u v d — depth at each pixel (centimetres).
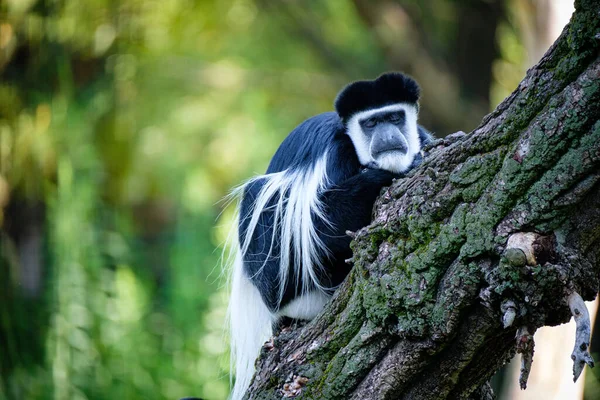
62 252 1084
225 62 1661
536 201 330
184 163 1689
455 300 354
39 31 1149
